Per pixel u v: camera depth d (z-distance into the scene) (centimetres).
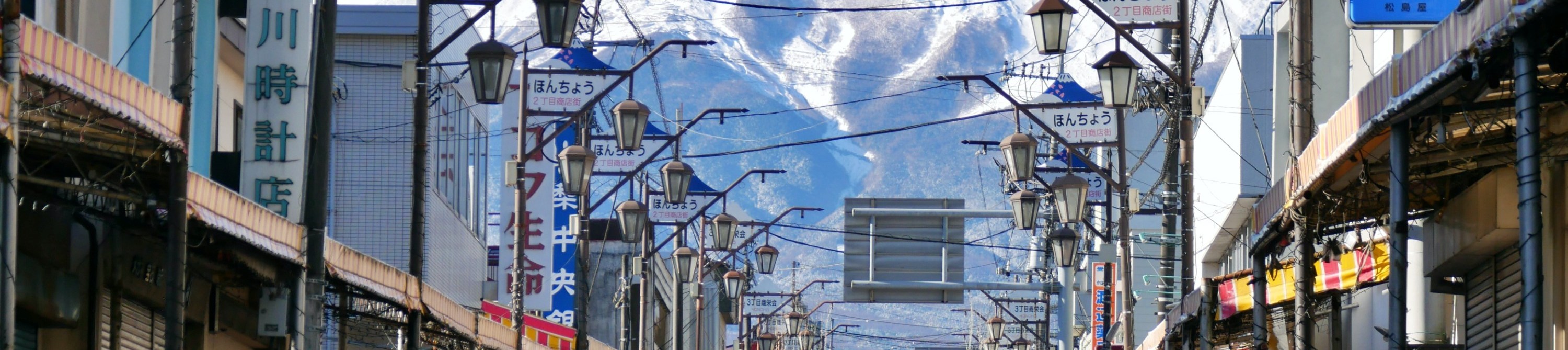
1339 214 1655
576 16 2056
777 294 6378
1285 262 2069
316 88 1620
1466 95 1166
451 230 3750
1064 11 2198
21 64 1027
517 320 2692
